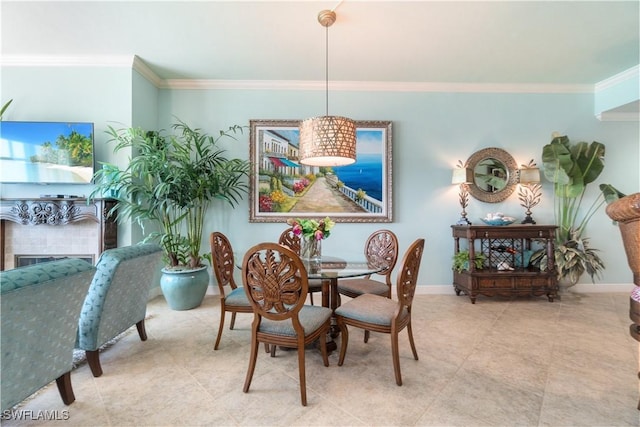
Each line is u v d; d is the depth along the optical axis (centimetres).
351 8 232
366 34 267
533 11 237
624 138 380
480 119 377
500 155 375
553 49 293
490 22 250
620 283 377
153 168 290
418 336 244
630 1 225
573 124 380
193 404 158
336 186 369
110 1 227
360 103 373
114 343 229
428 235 375
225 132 367
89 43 286
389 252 267
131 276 199
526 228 333
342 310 195
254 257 160
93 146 307
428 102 376
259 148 365
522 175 359
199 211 325
